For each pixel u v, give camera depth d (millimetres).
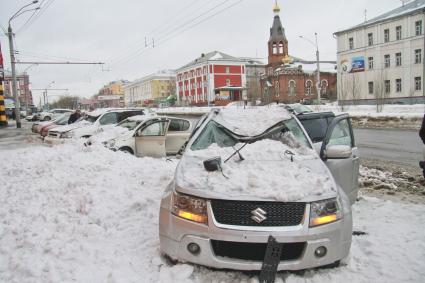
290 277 3410
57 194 6285
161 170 7500
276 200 3365
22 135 24609
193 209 3486
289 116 5211
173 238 3562
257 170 3898
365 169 9406
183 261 3557
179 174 3930
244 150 4398
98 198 5832
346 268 3643
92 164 8188
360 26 52000
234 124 5078
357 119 26891
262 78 74062
